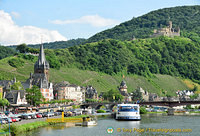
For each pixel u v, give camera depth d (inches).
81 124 5762.8
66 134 4655.5
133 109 6963.6
